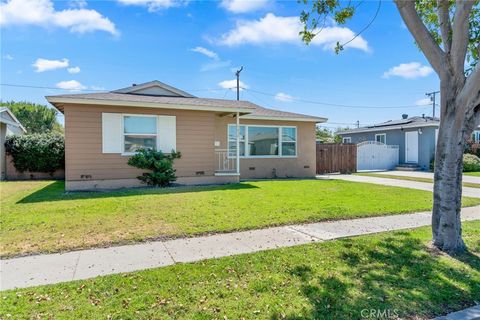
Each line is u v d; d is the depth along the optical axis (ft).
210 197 27.53
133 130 35.40
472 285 10.56
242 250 14.21
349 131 91.71
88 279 11.00
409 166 69.36
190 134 37.96
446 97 13.98
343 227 18.33
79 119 32.99
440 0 14.40
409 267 12.09
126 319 8.32
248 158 47.37
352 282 10.73
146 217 20.01
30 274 11.54
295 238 16.10
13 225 17.94
